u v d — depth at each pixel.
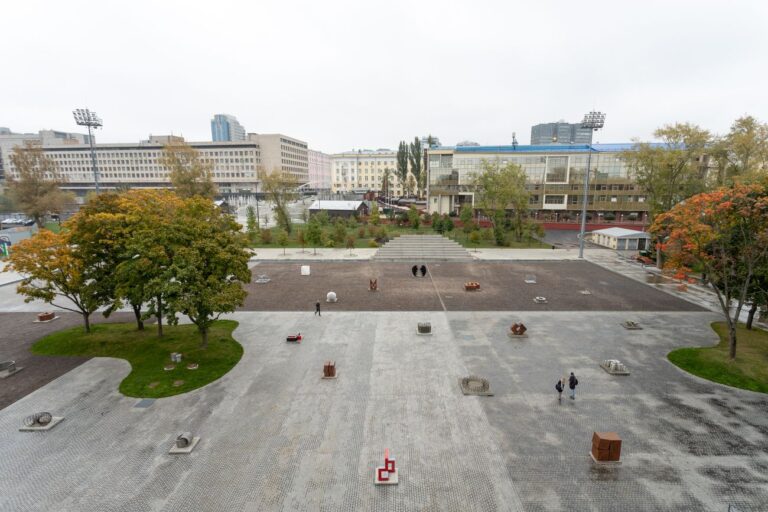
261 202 147.12
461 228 83.06
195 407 21.14
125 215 28.25
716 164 58.19
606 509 14.64
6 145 188.00
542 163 90.50
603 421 19.83
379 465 16.91
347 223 83.81
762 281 27.11
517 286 43.69
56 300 39.91
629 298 39.44
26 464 17.02
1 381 23.83
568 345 28.53
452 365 25.58
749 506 14.73
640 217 90.62
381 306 36.94
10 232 62.38
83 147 173.75
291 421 19.94
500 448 17.92
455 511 14.62
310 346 28.45
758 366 24.83
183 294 23.89
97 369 25.27
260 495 15.35
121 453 17.67
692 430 19.09
